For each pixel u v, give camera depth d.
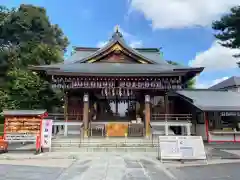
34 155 12.85
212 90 24.47
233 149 15.96
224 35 21.86
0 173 8.72
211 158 12.16
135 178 8.09
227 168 9.81
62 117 20.66
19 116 13.88
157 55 26.34
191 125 19.58
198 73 18.58
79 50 25.88
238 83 39.44
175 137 11.64
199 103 20.11
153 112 20.62
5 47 42.75
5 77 31.03
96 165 10.28
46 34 47.25
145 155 12.97
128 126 19.12
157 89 19.08
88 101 18.92
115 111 21.30
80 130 18.58
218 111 18.75
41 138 14.08
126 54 21.80
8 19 44.09
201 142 11.50
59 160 11.59
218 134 19.17
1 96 26.11
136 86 18.73
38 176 8.30
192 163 10.85
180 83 18.62
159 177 8.23
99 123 19.83
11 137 13.60
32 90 25.52
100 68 19.52
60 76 18.06
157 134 19.66
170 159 11.16
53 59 28.83
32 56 28.39
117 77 18.09
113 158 12.02
